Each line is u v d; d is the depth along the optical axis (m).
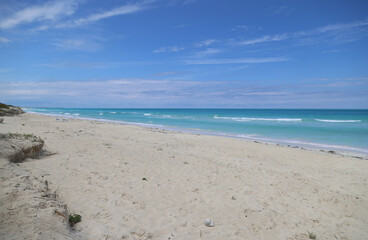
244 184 8.20
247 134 25.45
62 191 5.75
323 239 5.13
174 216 5.33
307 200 7.27
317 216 6.24
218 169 9.96
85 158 9.19
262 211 6.16
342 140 21.45
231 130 29.02
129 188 6.61
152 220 5.01
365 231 5.61
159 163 9.84
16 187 4.47
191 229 4.85
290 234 5.17
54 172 7.03
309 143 19.98
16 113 31.69
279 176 9.74
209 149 15.47
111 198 5.78
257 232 5.09
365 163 12.90
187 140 18.97
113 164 8.84
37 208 3.97
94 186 6.39
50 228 3.59
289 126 33.44
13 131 13.98
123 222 4.73
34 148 8.47
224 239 4.64
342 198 7.66
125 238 4.20
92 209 5.08
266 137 23.34
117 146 12.65
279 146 17.67
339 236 5.30
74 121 31.16
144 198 6.08
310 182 9.23
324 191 8.23
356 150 17.09
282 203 6.86
